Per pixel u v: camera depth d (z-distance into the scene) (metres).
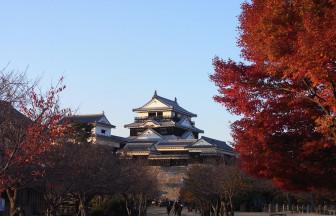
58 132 17.59
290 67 13.89
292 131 18.34
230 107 17.94
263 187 73.62
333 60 13.25
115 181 37.47
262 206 86.81
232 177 62.25
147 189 58.41
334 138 15.29
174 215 70.25
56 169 24.28
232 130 19.55
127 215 55.53
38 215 39.59
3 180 16.39
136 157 100.31
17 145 15.98
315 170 18.92
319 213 87.62
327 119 14.92
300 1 13.78
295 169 19.22
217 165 71.94
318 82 13.72
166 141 112.25
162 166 104.56
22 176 18.84
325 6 13.71
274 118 17.88
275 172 19.66
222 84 17.59
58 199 31.36
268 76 16.56
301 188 21.42
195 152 105.69
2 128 17.05
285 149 18.83
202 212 66.00
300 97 16.58
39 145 16.66
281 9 14.21
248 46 15.75
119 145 106.19
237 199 75.00
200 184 63.72
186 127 128.75
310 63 13.15
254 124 18.28
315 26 13.16
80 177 30.66
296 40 13.84
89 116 102.00
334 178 19.67
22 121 17.38
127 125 126.50
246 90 17.25
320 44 12.72
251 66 16.91
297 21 14.16
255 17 15.12
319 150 18.38
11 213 21.70
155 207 95.88
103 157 37.62
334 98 14.32
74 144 31.52
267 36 14.37
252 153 19.25
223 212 64.06
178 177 100.81
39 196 40.78
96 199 54.38
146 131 120.62
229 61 20.25
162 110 128.50
